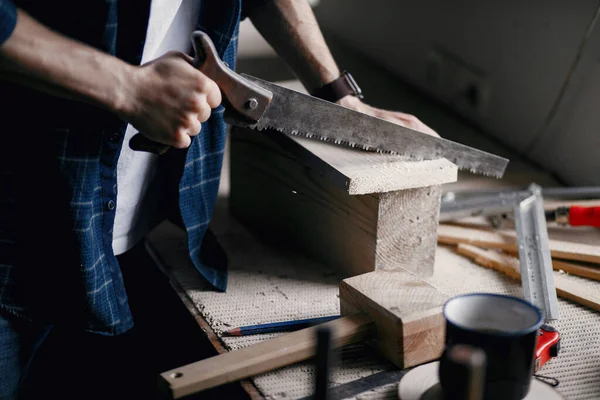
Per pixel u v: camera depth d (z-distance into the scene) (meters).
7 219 1.05
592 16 1.56
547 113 1.73
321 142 1.29
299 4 1.36
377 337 1.05
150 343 1.64
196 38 0.99
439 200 1.25
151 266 1.64
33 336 1.17
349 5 2.54
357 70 2.41
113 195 1.13
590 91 1.60
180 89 0.97
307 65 1.36
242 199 1.59
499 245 1.36
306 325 1.14
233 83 1.04
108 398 1.65
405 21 2.23
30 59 0.89
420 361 1.03
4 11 0.85
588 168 1.63
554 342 1.04
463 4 1.96
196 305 1.24
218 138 1.28
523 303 0.92
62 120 1.01
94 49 0.94
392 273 1.13
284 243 1.49
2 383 1.15
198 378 0.94
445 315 0.90
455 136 1.95
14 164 1.03
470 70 1.98
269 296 1.26
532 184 1.54
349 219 1.27
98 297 1.13
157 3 1.09
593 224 1.38
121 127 1.07
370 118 1.22
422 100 2.19
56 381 1.67
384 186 1.16
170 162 1.29
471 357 0.81
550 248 1.33
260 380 1.01
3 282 1.09
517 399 0.88
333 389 0.99
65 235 1.07
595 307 1.19
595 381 1.01
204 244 1.35
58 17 0.96
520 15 1.77
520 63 1.79
